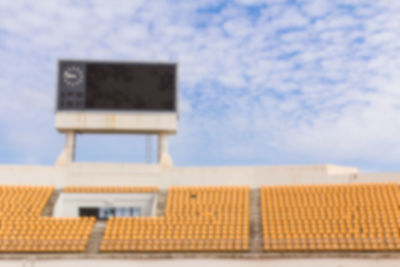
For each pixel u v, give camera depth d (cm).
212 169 4684
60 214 4338
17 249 3544
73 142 4744
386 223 3684
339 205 4038
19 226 3841
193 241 3631
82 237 3725
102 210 4469
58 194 4503
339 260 3294
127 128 4662
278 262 3356
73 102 4675
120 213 4462
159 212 4250
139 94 4700
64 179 4662
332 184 4403
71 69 4703
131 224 3906
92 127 4650
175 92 4719
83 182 4659
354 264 3272
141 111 4678
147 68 4744
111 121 4662
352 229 3638
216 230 3800
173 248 3547
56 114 4666
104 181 4669
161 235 3725
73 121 4659
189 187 4597
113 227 3850
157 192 4541
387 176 4300
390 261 3241
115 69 4722
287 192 4384
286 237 3616
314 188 4384
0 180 4584
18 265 3400
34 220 3956
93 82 4700
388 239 3453
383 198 4062
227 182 4641
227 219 4000
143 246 3578
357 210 3925
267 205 4200
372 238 3478
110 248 3556
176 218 4025
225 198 4400
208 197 4431
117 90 4697
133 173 4694
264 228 3800
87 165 4694
